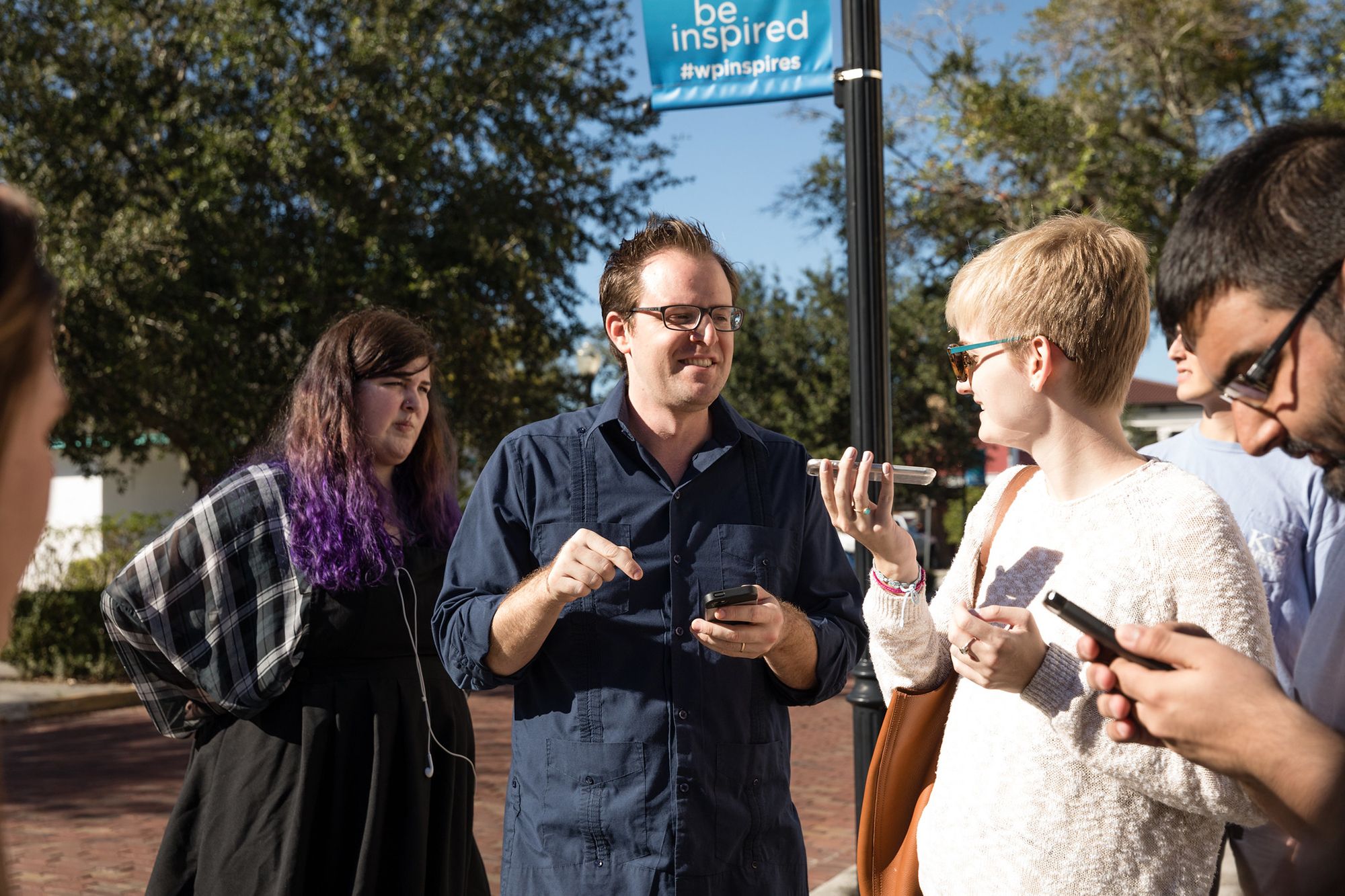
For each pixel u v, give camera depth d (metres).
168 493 24.34
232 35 11.58
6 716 9.99
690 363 2.35
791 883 2.37
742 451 2.48
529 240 13.16
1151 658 1.16
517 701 2.38
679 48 3.99
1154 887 1.53
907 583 1.94
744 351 23.08
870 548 1.95
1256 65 19.98
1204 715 1.10
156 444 14.38
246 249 11.64
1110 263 1.68
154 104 12.00
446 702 2.73
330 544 2.54
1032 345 1.69
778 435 2.58
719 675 2.29
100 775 7.80
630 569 2.04
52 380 0.81
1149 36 18.98
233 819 2.47
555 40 13.39
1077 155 18.08
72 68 11.99
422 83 12.48
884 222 3.60
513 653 2.20
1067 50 19.47
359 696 2.55
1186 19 19.03
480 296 13.11
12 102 11.74
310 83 11.88
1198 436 2.51
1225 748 1.09
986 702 1.72
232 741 2.54
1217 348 1.14
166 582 2.52
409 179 12.23
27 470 0.78
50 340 0.80
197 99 11.84
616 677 2.28
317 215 12.05
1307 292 1.05
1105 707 1.20
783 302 23.17
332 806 2.49
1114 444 1.71
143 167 12.15
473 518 2.45
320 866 2.49
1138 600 1.55
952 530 21.78
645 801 2.22
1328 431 1.07
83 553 12.88
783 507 2.47
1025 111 17.94
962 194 18.83
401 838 2.55
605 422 2.41
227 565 2.54
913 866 1.91
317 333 11.65
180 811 2.55
